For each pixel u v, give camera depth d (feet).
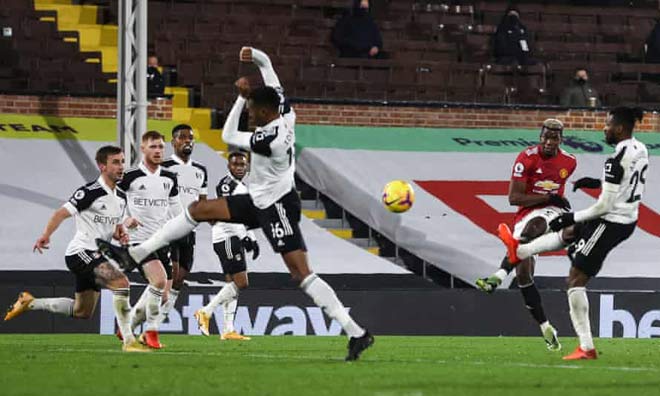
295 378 71.56
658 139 199.72
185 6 205.67
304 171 179.52
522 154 106.52
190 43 199.21
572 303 91.09
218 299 128.47
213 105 193.26
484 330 151.12
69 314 105.81
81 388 65.16
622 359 93.25
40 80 187.52
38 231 156.04
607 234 88.74
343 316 82.89
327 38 207.41
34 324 140.77
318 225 178.40
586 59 221.05
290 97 192.65
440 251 164.66
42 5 201.67
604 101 211.82
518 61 210.59
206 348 108.47
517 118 199.52
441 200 174.09
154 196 112.98
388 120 195.11
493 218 170.91
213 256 155.53
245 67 197.67
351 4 213.87
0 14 193.77
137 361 86.33
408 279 157.38
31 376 72.59
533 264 107.24
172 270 117.91
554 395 63.05
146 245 84.99
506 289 152.05
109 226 98.22
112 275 97.60
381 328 149.07
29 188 163.94
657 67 216.54
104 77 189.67
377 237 177.06
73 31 195.52
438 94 203.10
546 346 118.11
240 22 204.95
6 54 188.34
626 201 88.48
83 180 167.53
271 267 155.63
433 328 150.20
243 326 145.69
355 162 179.93
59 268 150.92
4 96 181.27
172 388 65.16
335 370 77.61
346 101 193.06
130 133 151.33
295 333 146.82
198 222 84.17
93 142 176.55
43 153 171.63
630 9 230.68
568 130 199.11
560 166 106.32
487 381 70.59
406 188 92.53
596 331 151.64
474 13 223.30
